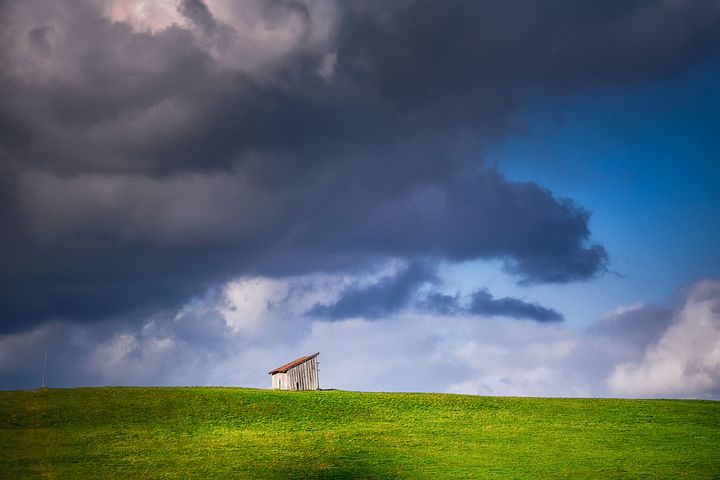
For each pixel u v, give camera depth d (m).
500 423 59.66
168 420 57.09
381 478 43.81
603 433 56.34
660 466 46.66
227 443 51.16
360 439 53.16
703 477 44.28
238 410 61.09
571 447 51.72
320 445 51.12
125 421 56.22
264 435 53.88
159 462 46.00
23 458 46.03
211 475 43.59
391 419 60.44
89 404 60.75
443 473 44.84
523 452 50.16
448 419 60.78
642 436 55.38
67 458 46.31
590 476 44.34
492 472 45.12
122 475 43.12
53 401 61.66
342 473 44.66
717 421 61.12
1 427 53.28
